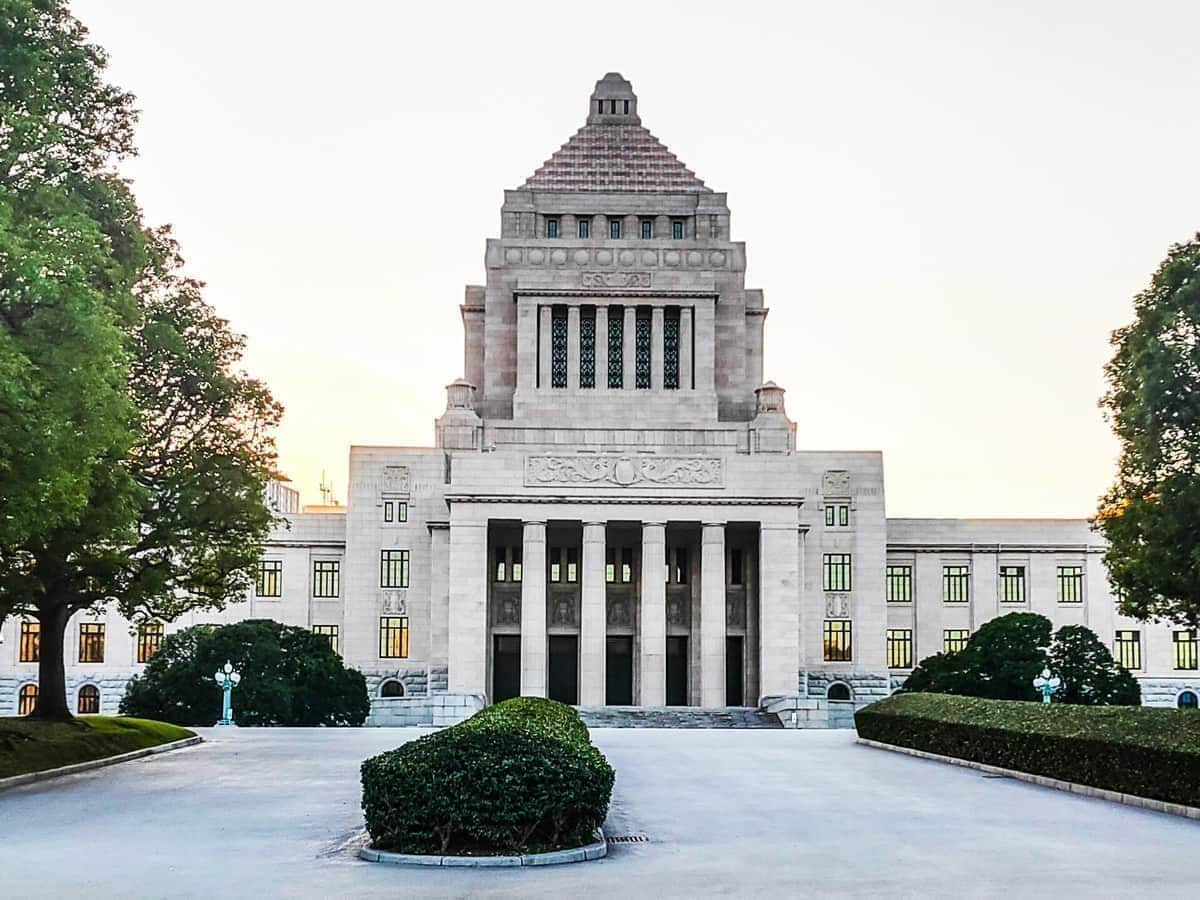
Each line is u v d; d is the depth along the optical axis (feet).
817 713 274.36
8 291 106.93
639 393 322.55
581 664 297.53
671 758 159.63
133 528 168.86
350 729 233.35
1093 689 270.05
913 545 344.90
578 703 316.81
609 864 76.38
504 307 334.85
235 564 180.14
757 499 301.22
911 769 144.66
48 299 108.17
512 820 77.46
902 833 90.63
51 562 149.69
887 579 346.13
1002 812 103.40
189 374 171.94
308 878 71.15
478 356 346.54
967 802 110.63
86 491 126.72
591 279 328.29
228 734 213.66
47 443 106.63
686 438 307.37
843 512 334.85
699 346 326.03
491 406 330.75
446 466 333.01
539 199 345.92
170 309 175.11
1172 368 130.31
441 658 319.06
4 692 328.49
